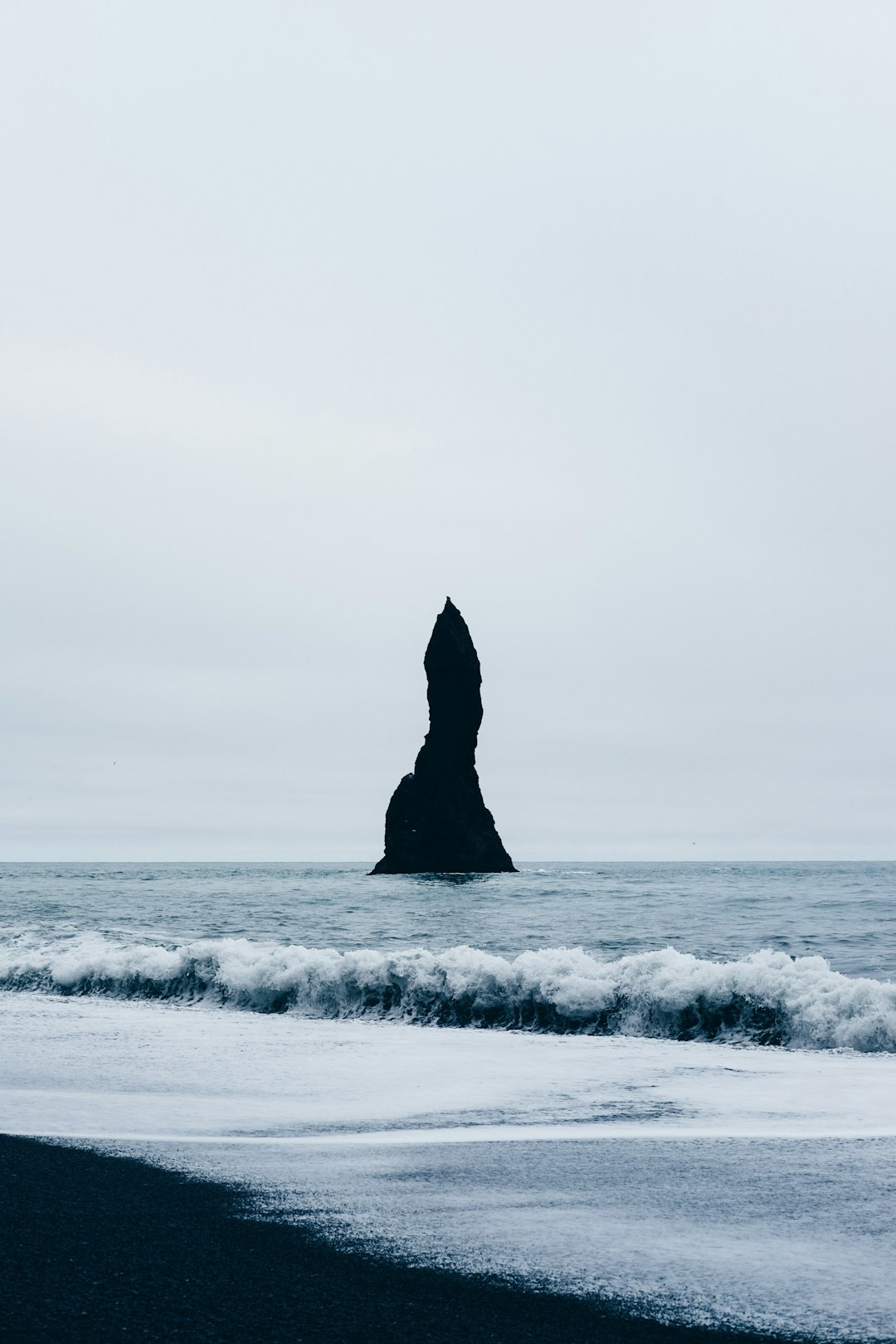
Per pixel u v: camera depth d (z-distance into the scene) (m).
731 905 38.19
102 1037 9.68
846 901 39.88
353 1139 5.66
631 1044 9.28
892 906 36.41
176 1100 6.77
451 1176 4.89
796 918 30.53
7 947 17.44
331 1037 9.67
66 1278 3.61
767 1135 5.68
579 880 90.94
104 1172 4.99
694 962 10.27
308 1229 4.12
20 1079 7.51
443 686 132.38
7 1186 4.77
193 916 31.80
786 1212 4.26
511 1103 6.65
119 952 15.10
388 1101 6.73
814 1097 6.76
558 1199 4.49
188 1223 4.21
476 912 35.81
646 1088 7.09
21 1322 3.22
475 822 131.75
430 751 132.25
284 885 77.19
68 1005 12.58
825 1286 3.47
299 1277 3.61
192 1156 5.30
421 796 131.38
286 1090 7.08
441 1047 9.09
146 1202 4.50
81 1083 7.36
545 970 10.75
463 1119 6.17
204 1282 3.57
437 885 74.69
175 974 13.24
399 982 11.35
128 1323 3.21
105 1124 6.05
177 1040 9.55
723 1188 4.63
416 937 24.34
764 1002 9.55
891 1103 6.54
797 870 159.25
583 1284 3.52
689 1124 5.98
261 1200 4.52
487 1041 9.45
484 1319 3.24
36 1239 4.02
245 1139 5.67
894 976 16.02
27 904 39.34
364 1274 3.63
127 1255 3.84
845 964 17.61
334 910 36.62
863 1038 8.95
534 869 178.00
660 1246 3.87
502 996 10.73
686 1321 3.22
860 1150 5.30
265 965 12.38
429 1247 3.90
